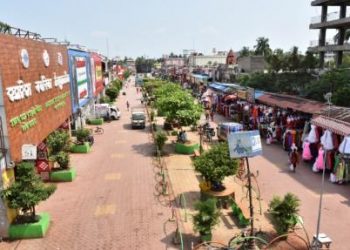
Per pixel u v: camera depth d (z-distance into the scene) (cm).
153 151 2575
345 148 1673
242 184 1805
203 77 6325
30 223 1321
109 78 7450
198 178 1947
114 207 1564
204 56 10544
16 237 1303
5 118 1288
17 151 1399
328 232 1285
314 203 1540
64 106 2517
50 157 1886
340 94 2595
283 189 1716
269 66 5091
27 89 1574
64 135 2078
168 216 1460
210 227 1203
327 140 1853
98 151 2609
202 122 3556
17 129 1412
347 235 1262
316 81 3266
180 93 2797
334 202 1548
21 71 1511
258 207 1499
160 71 13912
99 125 3759
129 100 6456
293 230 1246
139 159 2369
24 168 1291
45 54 1956
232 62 7175
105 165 2234
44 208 1564
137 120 3550
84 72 3584
